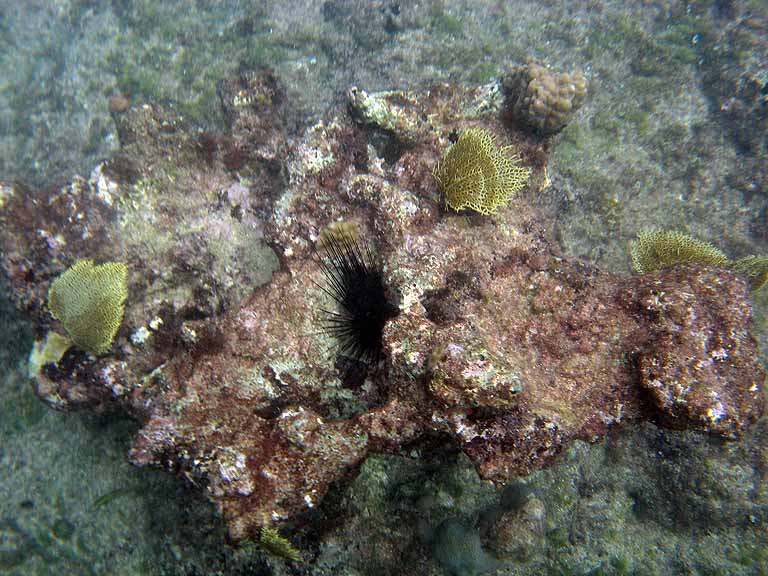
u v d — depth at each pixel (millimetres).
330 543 812
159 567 897
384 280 787
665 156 1206
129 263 928
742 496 897
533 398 694
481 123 972
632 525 932
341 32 1316
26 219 932
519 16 1339
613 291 805
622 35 1315
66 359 879
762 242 1133
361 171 912
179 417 759
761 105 1211
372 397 777
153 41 1356
